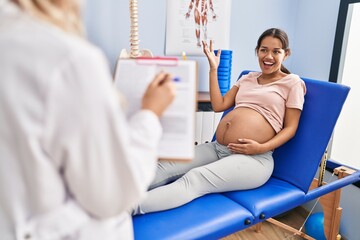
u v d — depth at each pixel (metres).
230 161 1.42
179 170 1.50
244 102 1.69
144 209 1.20
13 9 0.51
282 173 1.59
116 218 0.70
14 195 0.54
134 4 1.90
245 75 1.86
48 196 0.53
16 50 0.47
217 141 1.68
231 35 2.46
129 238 0.74
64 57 0.47
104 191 0.53
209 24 2.37
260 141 1.55
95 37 2.17
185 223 1.18
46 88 0.47
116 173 0.54
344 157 2.16
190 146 0.74
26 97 0.47
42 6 0.51
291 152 1.58
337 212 1.69
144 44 2.30
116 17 2.19
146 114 0.63
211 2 2.34
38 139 0.48
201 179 1.35
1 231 0.57
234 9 2.41
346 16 2.03
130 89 0.79
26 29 0.48
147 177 0.59
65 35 0.49
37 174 0.51
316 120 1.52
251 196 1.39
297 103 1.54
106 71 0.51
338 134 2.20
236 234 1.99
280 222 1.97
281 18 2.52
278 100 1.59
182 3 2.29
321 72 2.29
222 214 1.24
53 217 0.57
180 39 2.35
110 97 0.50
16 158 0.52
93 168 0.51
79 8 0.56
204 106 2.24
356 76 2.05
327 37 2.22
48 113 0.47
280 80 1.63
